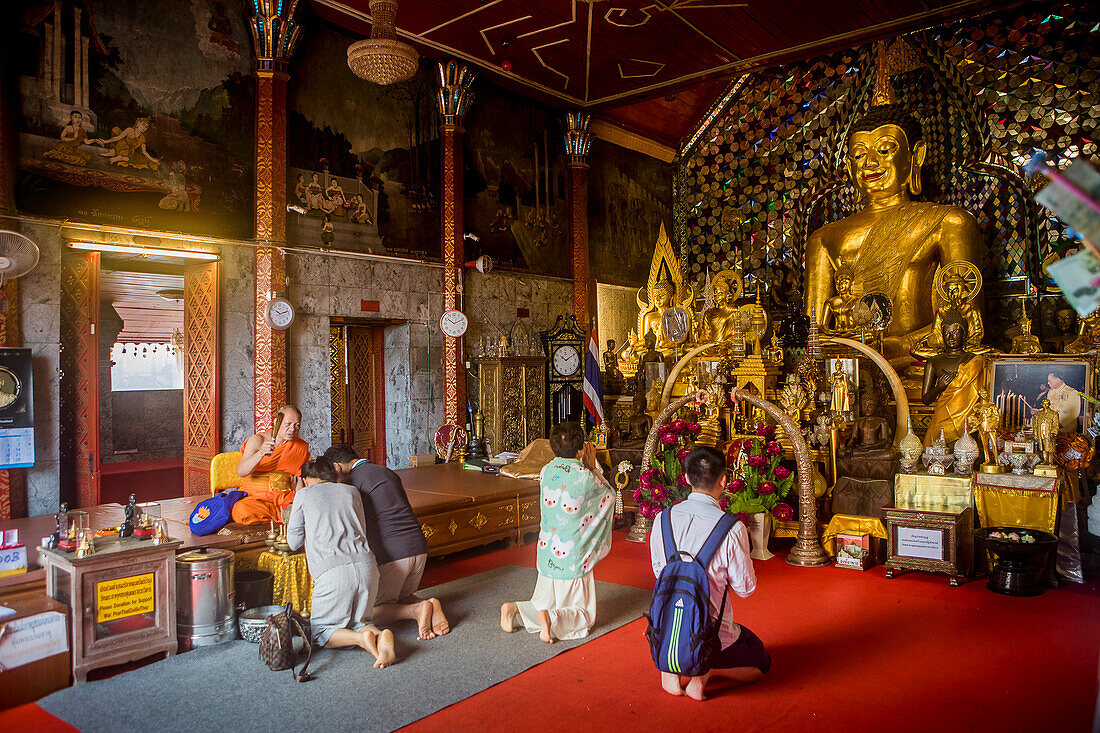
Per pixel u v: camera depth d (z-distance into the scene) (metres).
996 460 5.93
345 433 9.53
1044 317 9.91
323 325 8.37
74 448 6.56
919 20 9.27
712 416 7.18
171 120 7.05
